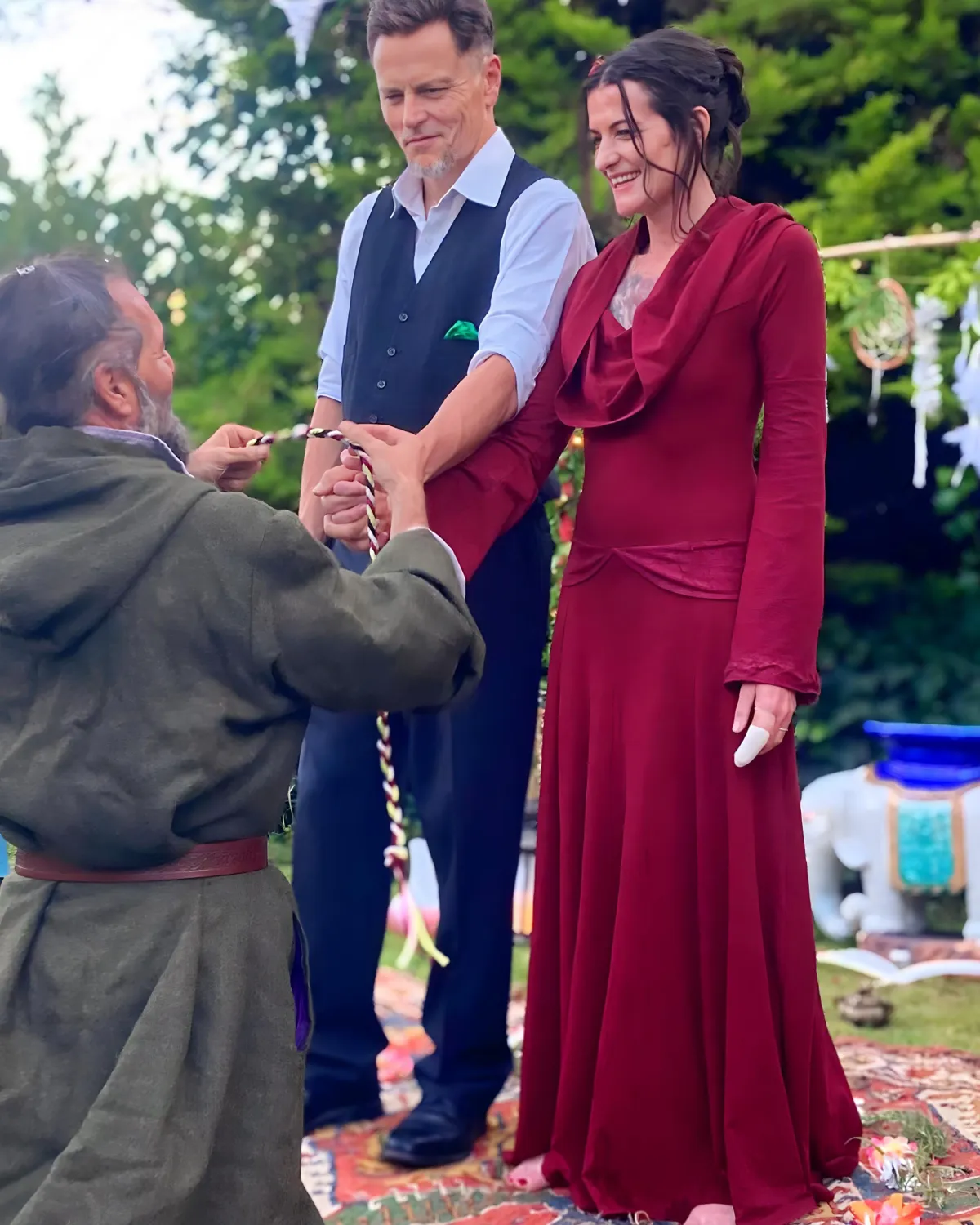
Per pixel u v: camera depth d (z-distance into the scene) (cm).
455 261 231
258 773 146
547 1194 218
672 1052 204
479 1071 241
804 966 205
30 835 141
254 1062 144
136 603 141
